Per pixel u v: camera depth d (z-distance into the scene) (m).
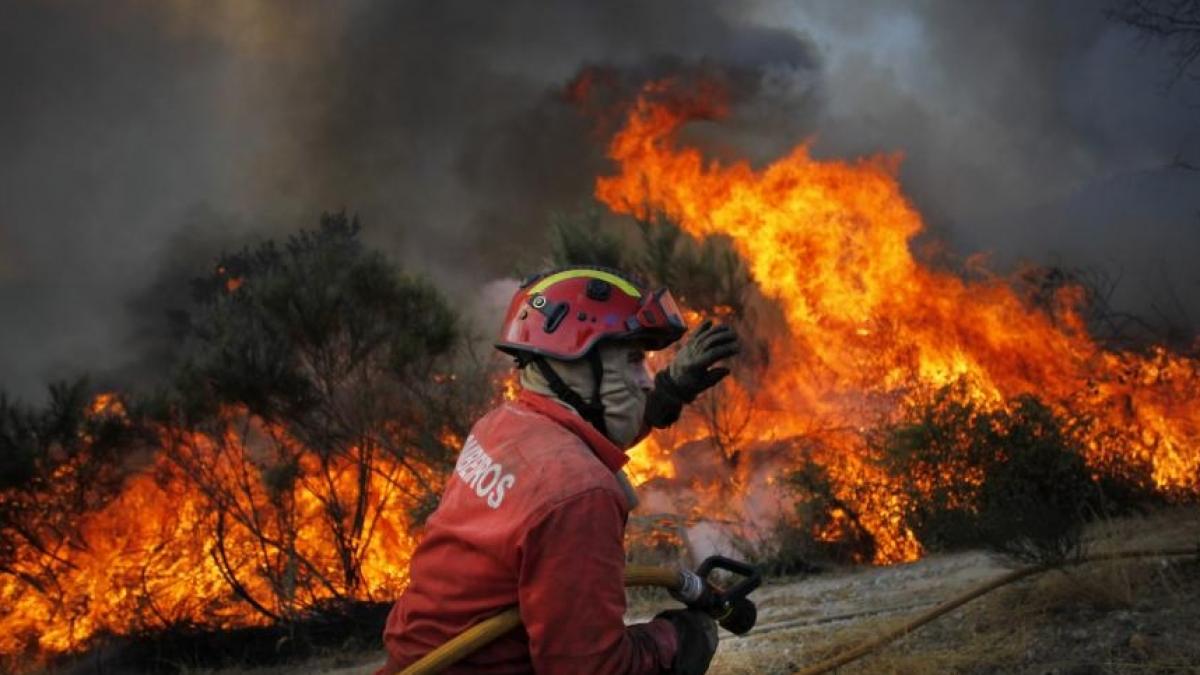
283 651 9.54
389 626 2.29
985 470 9.17
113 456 11.02
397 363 10.06
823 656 5.04
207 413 10.48
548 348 2.24
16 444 10.58
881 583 7.44
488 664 2.11
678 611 2.30
